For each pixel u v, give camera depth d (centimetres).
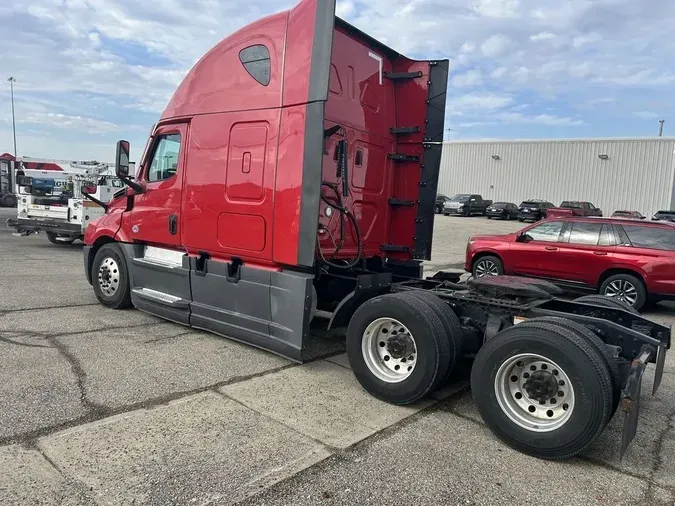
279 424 379
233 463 320
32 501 270
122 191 707
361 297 500
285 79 488
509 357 362
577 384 334
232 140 536
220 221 550
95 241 729
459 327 431
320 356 550
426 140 607
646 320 448
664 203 3950
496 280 480
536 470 333
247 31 531
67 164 1422
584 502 297
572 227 961
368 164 584
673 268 842
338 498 289
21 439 334
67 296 779
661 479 328
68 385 428
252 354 537
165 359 508
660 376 385
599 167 4212
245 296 527
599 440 382
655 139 3953
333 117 523
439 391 470
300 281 475
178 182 600
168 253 629
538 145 4488
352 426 384
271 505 279
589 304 472
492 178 4756
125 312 691
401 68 612
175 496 282
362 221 586
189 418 380
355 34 547
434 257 1562
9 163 3234
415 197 621
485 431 389
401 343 426
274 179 496
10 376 441
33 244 1481
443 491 302
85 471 301
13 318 633
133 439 343
